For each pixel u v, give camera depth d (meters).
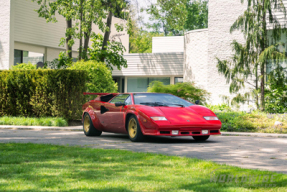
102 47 22.61
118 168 4.86
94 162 5.36
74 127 13.24
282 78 12.73
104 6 20.53
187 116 8.35
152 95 9.43
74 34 21.11
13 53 22.12
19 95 15.49
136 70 27.12
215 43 18.25
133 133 8.62
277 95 13.71
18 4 22.30
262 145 7.77
